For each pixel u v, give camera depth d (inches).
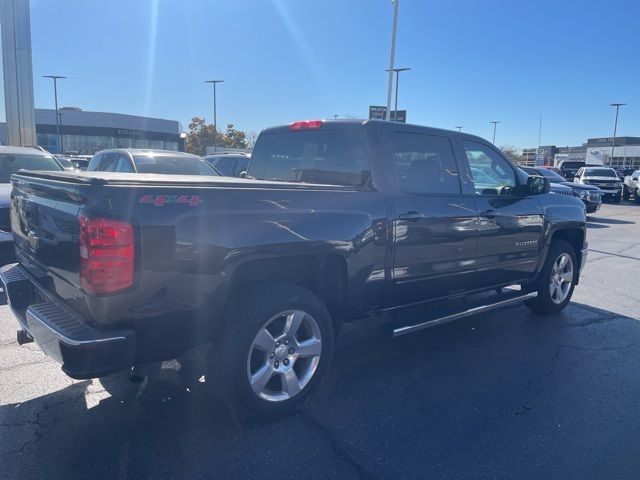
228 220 131.6
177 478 119.7
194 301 128.4
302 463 126.9
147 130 2645.2
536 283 242.4
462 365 189.0
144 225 119.6
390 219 166.6
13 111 687.1
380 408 155.4
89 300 118.0
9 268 173.8
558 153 3582.7
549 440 139.9
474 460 130.1
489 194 207.8
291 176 196.1
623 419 151.9
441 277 187.8
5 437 134.3
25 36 680.4
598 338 221.0
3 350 191.3
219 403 154.4
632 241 524.7
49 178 137.5
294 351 148.0
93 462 124.6
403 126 180.1
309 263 152.6
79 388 162.4
